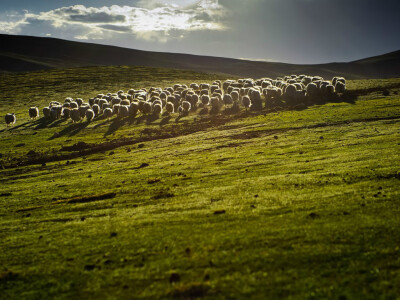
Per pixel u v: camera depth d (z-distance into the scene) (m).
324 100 79.88
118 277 17.17
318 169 33.25
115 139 67.25
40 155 60.47
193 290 14.96
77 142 67.12
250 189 29.66
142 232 22.44
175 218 24.33
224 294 14.48
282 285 14.71
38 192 38.09
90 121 84.69
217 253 18.16
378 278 14.46
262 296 14.06
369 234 18.11
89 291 16.30
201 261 17.55
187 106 85.25
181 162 45.31
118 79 165.50
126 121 81.62
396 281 14.09
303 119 62.19
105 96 107.19
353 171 30.33
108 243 21.41
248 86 103.06
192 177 36.75
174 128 71.62
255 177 33.62
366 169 30.28
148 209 27.39
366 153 36.41
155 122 78.44
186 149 53.50
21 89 145.38
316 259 16.38
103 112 91.44
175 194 30.97
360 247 16.94
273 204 24.83
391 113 57.22
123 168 46.31
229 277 15.64
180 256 18.36
